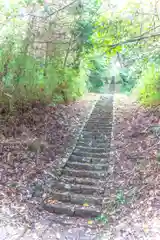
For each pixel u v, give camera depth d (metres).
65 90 9.66
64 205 4.37
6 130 6.08
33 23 6.99
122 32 6.18
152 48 6.55
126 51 6.84
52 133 6.86
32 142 5.95
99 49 6.71
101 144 6.62
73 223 3.97
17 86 6.58
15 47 6.62
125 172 5.15
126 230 3.65
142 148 5.81
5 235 3.48
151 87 8.80
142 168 5.03
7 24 6.39
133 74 11.83
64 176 5.25
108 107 10.26
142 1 6.14
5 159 5.28
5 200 4.22
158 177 4.52
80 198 4.53
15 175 4.94
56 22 7.87
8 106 6.43
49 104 8.36
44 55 8.47
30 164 5.37
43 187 4.80
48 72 8.47
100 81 18.05
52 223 3.93
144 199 4.18
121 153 5.94
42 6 6.59
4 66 6.08
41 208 4.28
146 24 6.60
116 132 7.32
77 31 8.61
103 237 3.59
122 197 4.43
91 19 8.04
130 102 10.95
